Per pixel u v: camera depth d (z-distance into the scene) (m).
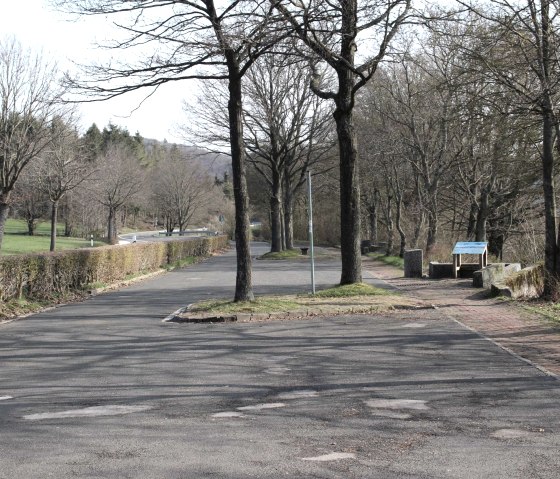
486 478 4.96
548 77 14.61
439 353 10.20
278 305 15.62
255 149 48.75
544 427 6.28
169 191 87.06
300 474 5.07
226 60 16.20
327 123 46.47
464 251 24.59
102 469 5.25
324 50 16.25
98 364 9.95
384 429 6.30
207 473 5.12
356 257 18.53
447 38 33.91
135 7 15.01
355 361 9.73
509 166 26.59
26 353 11.05
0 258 16.81
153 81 15.96
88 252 22.97
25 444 5.97
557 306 14.93
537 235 29.66
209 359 10.13
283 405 7.30
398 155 34.78
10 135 29.61
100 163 61.06
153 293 22.33
